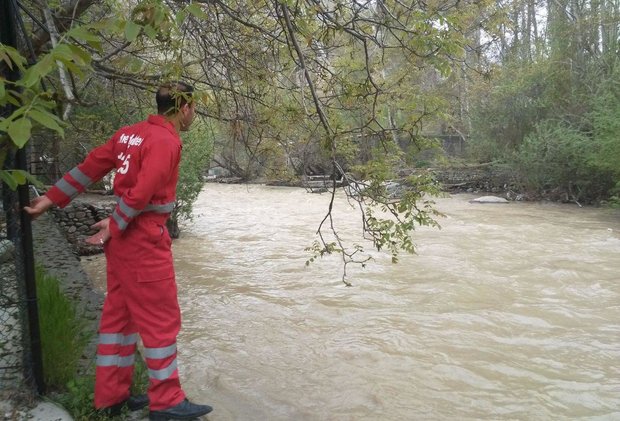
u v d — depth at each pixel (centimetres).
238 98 580
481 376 573
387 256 1146
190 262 1134
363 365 603
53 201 318
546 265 1058
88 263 1071
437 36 396
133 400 333
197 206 2084
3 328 383
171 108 308
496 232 1436
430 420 484
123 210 285
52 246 739
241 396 529
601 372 584
